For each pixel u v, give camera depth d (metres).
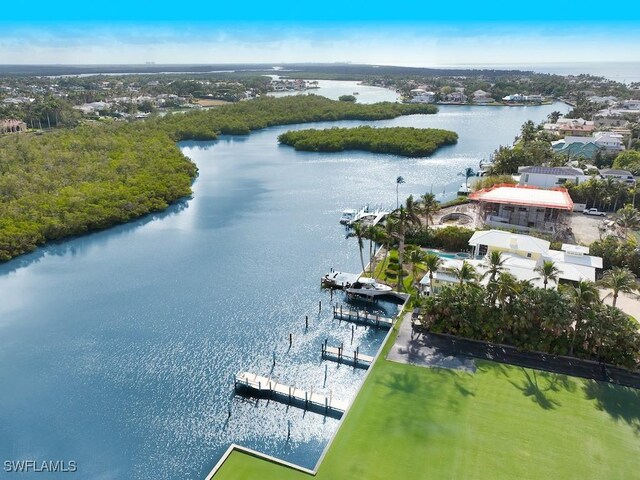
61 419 56.97
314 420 56.25
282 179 164.62
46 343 71.81
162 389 61.81
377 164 180.62
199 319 77.75
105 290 88.31
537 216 105.25
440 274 76.31
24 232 106.44
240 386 61.22
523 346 62.66
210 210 134.50
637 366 58.16
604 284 63.62
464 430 49.41
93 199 123.75
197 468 50.16
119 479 48.91
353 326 75.06
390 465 45.34
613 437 48.03
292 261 99.44
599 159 153.50
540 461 45.22
